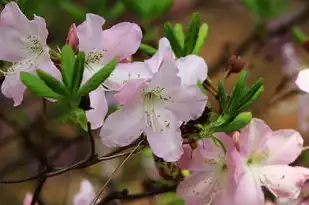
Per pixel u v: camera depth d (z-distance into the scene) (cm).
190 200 72
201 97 68
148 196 82
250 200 70
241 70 74
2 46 68
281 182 71
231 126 68
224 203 70
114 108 72
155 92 68
